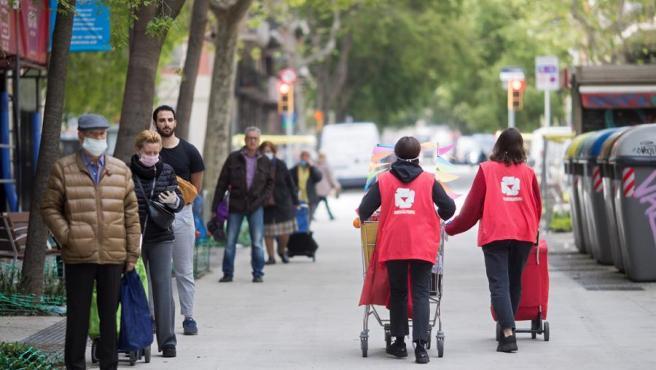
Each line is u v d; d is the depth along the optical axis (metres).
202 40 42.19
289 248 41.69
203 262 38.84
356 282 34.78
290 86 79.62
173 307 21.75
